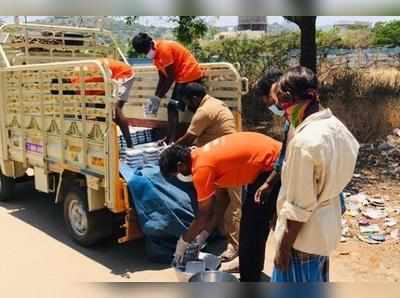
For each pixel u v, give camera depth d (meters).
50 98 5.26
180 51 5.43
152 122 6.20
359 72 12.51
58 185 5.34
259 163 3.73
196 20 11.62
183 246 3.88
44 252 5.03
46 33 6.62
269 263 4.70
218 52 13.52
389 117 10.51
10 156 6.29
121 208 4.53
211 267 4.28
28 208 6.54
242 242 3.92
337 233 2.70
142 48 5.42
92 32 6.99
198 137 4.71
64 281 4.36
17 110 5.96
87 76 4.62
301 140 2.44
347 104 11.37
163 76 5.48
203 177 3.62
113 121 4.41
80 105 4.79
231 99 5.25
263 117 11.98
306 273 2.71
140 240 5.33
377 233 5.31
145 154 4.95
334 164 2.46
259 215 3.82
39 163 5.68
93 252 5.03
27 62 6.46
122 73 5.23
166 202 4.54
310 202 2.48
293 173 2.47
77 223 5.16
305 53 10.00
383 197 6.49
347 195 6.58
